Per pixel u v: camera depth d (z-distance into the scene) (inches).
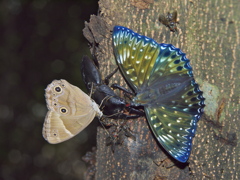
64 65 30.9
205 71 15.4
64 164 34.2
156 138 15.3
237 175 15.4
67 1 31.2
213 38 15.3
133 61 15.2
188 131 15.1
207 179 15.5
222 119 15.3
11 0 31.9
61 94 15.3
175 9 15.4
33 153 33.6
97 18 15.7
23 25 31.9
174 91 15.1
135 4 15.5
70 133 15.5
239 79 15.2
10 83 32.0
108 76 15.6
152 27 15.5
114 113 15.4
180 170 15.6
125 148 15.5
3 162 33.2
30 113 32.6
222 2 15.2
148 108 15.1
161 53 15.1
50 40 31.5
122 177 15.5
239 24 15.1
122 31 15.2
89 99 15.4
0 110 32.5
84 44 30.0
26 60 31.8
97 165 15.8
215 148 15.4
